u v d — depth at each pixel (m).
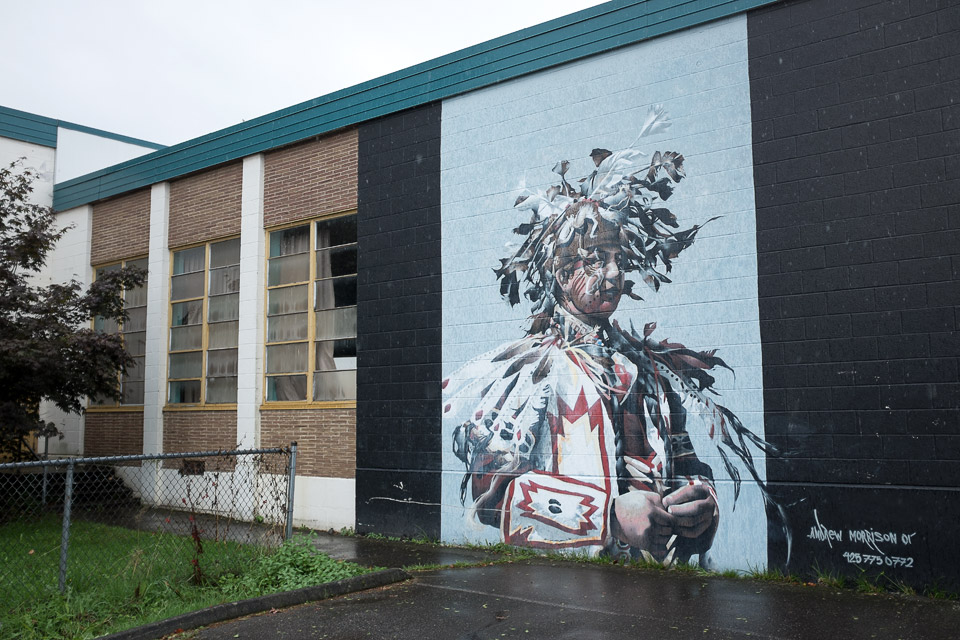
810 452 8.80
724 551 9.18
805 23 9.23
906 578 8.13
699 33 9.94
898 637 6.46
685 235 9.82
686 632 6.61
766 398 9.11
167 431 15.73
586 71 10.78
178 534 11.41
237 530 12.30
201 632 6.76
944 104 8.36
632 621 6.96
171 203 16.33
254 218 14.48
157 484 15.55
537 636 6.52
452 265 11.77
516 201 11.23
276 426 13.83
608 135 10.52
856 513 8.48
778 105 9.34
